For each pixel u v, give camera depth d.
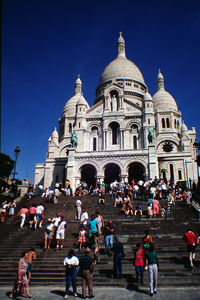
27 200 32.38
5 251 17.77
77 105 55.00
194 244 14.84
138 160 42.94
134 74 72.56
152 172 41.56
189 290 12.36
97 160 43.72
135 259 13.45
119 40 83.88
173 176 50.69
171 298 11.19
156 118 67.00
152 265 12.02
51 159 52.19
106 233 16.64
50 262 15.89
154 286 12.02
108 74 72.75
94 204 29.70
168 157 51.91
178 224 21.72
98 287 13.12
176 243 17.88
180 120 69.25
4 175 51.19
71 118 67.75
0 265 15.84
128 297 11.45
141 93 67.19
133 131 52.16
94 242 15.98
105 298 11.40
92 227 16.67
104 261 15.70
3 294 12.23
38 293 12.34
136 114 52.31
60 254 16.89
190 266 14.55
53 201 31.55
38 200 32.38
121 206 28.23
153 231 20.25
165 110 67.38
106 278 13.66
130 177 49.97
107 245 16.41
